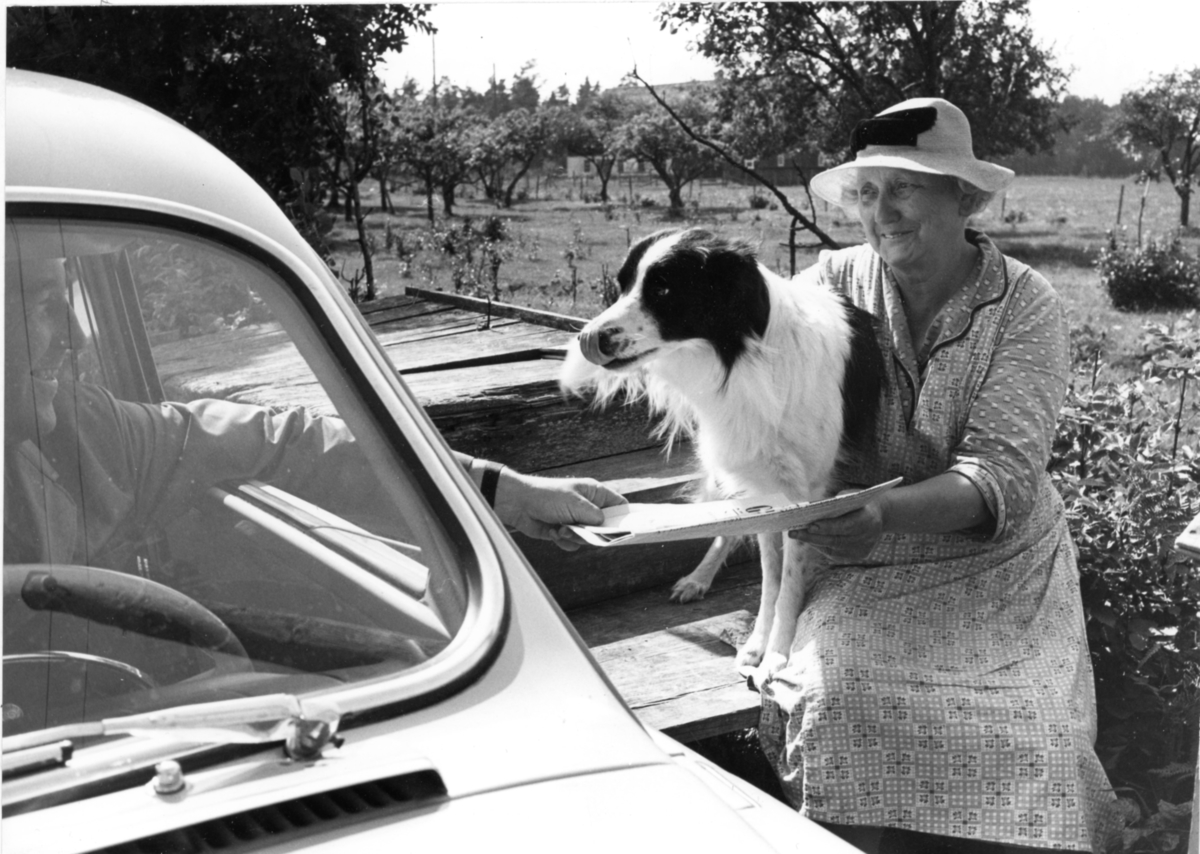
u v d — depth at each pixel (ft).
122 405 4.40
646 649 10.01
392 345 15.28
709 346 9.30
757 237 11.28
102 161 4.44
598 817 3.35
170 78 24.57
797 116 60.13
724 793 4.43
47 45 22.29
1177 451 13.21
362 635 3.95
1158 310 56.44
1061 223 87.61
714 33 49.01
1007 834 7.57
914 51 52.37
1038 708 7.76
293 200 24.95
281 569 4.17
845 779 7.72
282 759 3.40
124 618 3.94
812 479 9.46
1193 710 11.06
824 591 8.77
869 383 9.20
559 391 11.56
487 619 3.96
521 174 121.70
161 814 3.14
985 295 8.70
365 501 4.30
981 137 54.03
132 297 4.39
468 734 3.61
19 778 3.22
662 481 9.83
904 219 8.55
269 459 4.43
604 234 85.97
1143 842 9.77
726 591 11.42
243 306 4.52
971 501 8.04
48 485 4.14
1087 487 12.35
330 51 26.58
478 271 57.98
